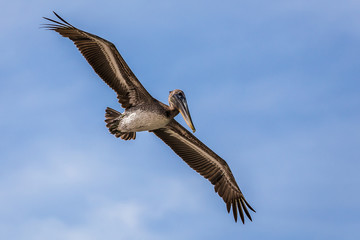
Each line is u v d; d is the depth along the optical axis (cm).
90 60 1556
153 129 1661
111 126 1666
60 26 1480
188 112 1617
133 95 1620
